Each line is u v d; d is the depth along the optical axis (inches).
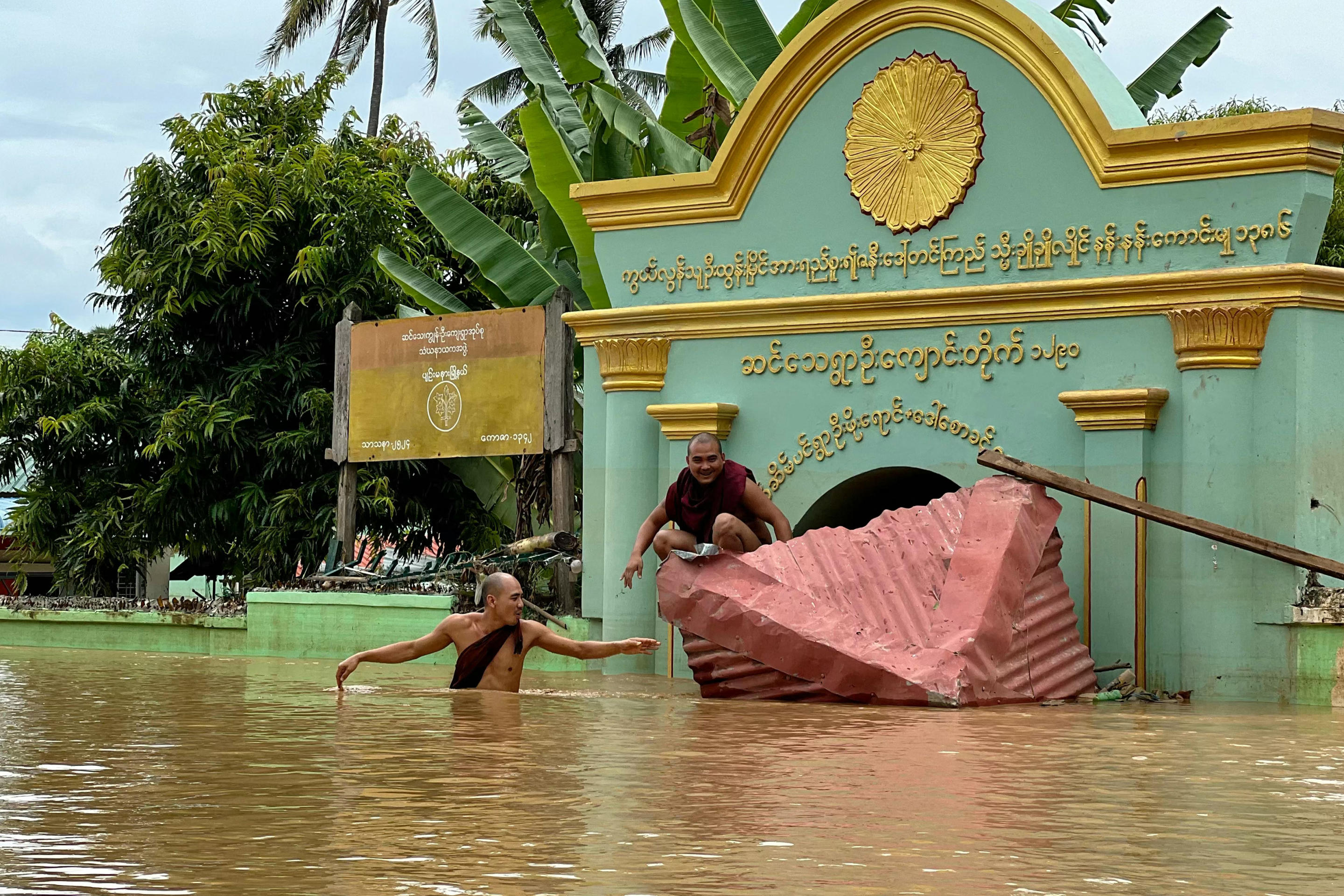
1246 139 442.6
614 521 544.7
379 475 768.3
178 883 151.4
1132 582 457.4
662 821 188.9
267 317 807.1
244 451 783.1
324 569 646.5
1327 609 426.9
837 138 514.9
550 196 665.6
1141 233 461.7
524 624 416.2
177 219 798.5
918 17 497.4
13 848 169.2
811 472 515.5
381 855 165.9
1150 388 453.4
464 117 755.4
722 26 704.4
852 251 511.8
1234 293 443.5
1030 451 477.4
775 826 186.2
